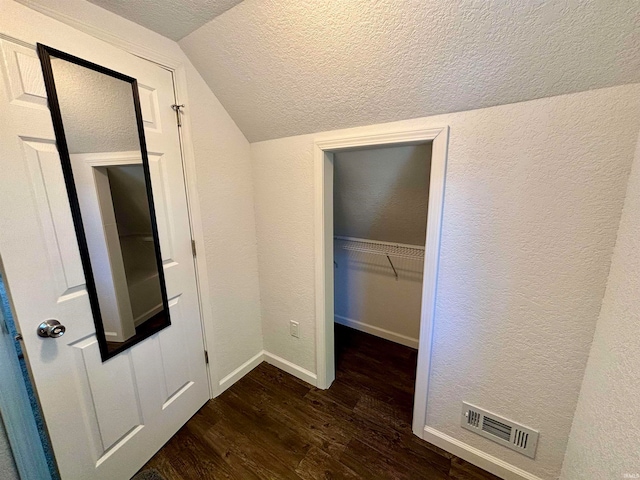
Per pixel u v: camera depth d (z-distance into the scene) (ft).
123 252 3.89
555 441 3.69
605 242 3.03
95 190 3.53
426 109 3.75
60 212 3.19
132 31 3.82
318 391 6.01
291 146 5.30
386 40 3.26
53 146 3.10
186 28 4.05
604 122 2.85
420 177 5.53
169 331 4.67
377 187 6.17
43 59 2.96
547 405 3.67
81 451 3.57
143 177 4.07
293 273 5.95
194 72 4.70
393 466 4.37
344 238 8.38
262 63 4.18
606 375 2.68
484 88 3.26
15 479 2.97
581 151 3.00
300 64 3.96
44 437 4.25
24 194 2.90
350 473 4.27
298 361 6.40
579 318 3.29
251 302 6.47
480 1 2.65
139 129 3.96
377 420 5.24
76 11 3.27
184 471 4.31
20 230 2.88
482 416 4.19
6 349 2.85
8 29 2.70
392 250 7.63
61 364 3.29
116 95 3.67
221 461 4.46
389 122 4.13
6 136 2.75
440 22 2.92
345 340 8.15
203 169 5.01
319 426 5.11
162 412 4.63
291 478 4.20
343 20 3.28
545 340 3.54
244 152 5.78
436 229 3.99
